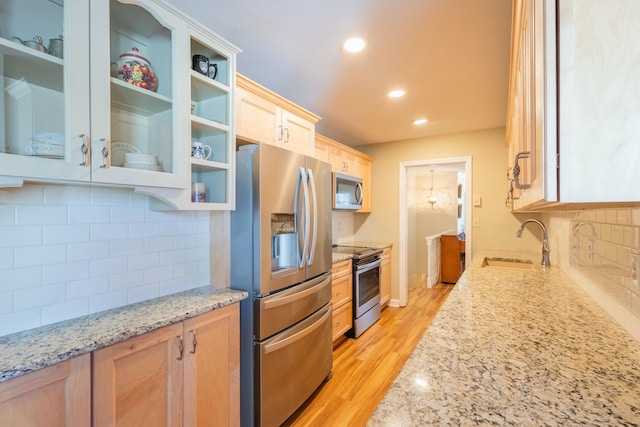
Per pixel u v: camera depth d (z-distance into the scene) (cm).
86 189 133
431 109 285
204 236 184
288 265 201
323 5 146
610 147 48
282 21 158
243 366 172
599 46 48
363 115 304
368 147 432
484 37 170
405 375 71
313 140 261
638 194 46
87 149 106
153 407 122
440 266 565
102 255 138
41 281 120
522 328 101
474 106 278
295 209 197
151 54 142
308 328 200
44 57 99
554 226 235
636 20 47
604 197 48
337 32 167
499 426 53
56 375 96
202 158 155
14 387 87
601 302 124
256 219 172
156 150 140
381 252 369
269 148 177
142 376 119
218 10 150
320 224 224
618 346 87
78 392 101
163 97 135
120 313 134
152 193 129
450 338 93
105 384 107
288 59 196
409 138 397
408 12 150
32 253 118
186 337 135
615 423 54
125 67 126
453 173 582
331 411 199
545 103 52
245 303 174
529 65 82
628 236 99
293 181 195
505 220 345
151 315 131
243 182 176
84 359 102
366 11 150
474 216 360
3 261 112
